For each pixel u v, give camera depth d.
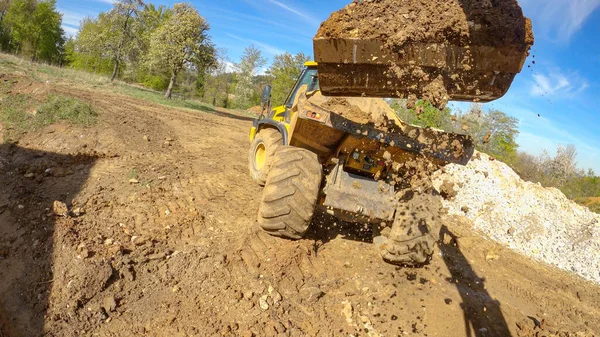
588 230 7.53
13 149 5.91
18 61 16.73
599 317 4.75
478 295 4.21
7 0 38.81
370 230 5.16
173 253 3.73
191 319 2.97
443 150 3.93
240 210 5.10
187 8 23.14
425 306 3.69
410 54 2.68
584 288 5.80
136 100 15.77
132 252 3.60
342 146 4.17
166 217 4.50
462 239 6.18
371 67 2.82
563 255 7.05
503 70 2.58
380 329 3.28
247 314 3.12
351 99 4.21
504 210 7.78
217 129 12.71
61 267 3.23
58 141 6.50
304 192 3.95
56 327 2.72
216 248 3.91
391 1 2.85
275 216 4.02
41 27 40.03
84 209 4.34
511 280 5.14
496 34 2.48
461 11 2.57
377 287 3.84
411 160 4.20
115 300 3.03
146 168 6.06
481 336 3.46
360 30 2.73
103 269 3.18
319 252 4.31
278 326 3.03
